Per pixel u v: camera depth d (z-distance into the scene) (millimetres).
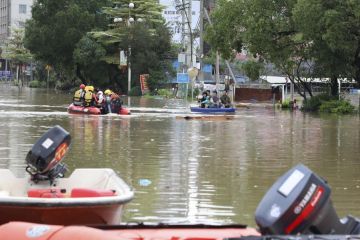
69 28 101312
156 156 22625
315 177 6906
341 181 17812
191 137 30328
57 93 97250
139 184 16672
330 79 64875
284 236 6672
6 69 186125
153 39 96625
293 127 38406
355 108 62500
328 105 59625
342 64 59812
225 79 93312
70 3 103438
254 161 21844
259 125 39500
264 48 61594
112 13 101625
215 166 20406
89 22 101875
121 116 45188
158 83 96125
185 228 8984
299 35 60156
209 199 14820
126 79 102375
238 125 39125
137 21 97375
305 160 22344
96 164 20281
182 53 84375
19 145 24953
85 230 7684
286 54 61719
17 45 158375
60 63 107500
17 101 66312
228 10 63812
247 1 62594
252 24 60812
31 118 40844
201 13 86125
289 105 65625
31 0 186625
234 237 7770
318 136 32250
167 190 15883
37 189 11898
